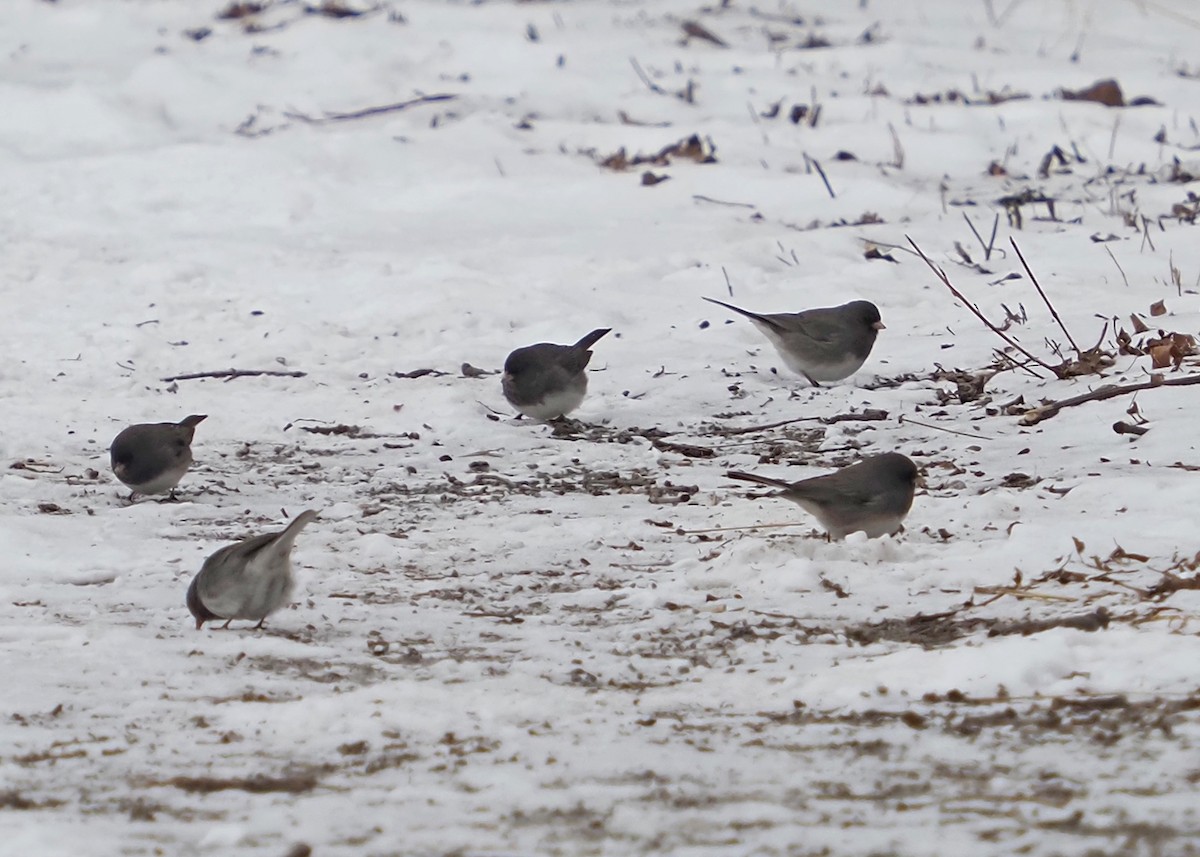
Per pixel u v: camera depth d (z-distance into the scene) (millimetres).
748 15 37344
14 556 10211
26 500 12148
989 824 5020
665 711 6672
